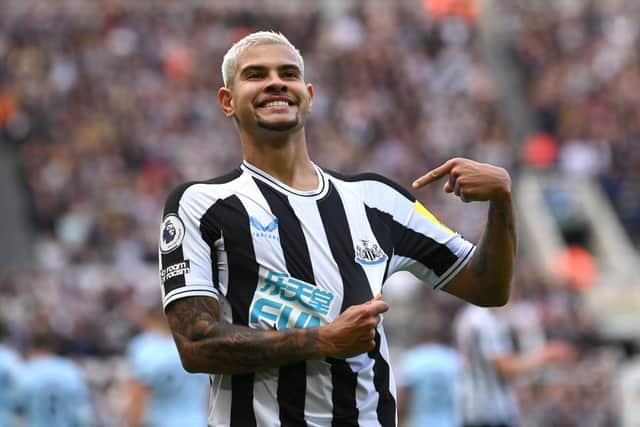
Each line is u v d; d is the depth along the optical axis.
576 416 47.62
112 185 66.06
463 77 87.62
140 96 75.12
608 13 97.50
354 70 84.94
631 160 84.06
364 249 14.15
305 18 91.31
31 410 31.02
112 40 79.88
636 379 47.53
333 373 13.55
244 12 89.44
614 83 90.19
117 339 50.75
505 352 33.06
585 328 59.69
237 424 13.60
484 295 14.74
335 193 14.37
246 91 14.20
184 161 71.00
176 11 85.69
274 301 13.64
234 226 13.76
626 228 80.06
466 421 33.47
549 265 72.50
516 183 79.31
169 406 30.02
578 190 79.62
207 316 13.38
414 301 57.06
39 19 78.88
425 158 78.56
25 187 68.69
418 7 94.81
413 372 34.25
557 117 87.69
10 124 71.94
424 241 14.79
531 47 94.06
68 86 74.69
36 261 62.69
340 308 13.74
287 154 14.27
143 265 61.69
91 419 36.69
